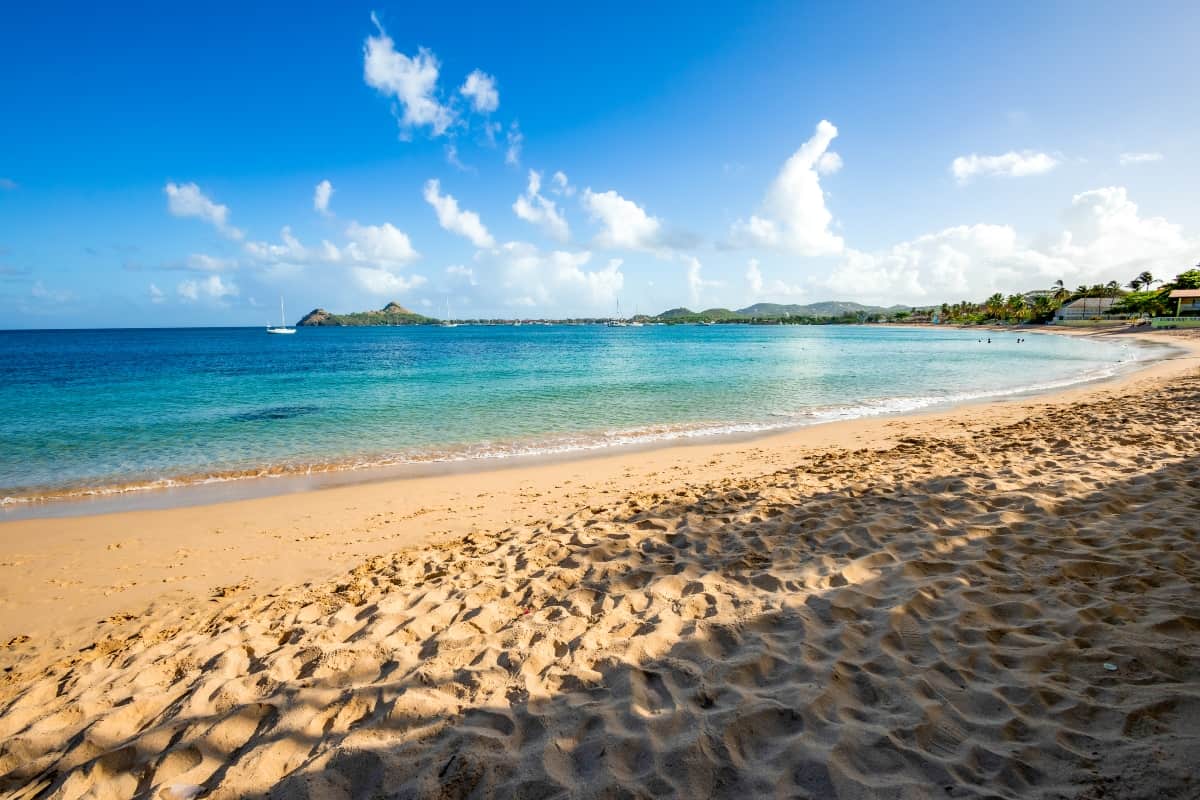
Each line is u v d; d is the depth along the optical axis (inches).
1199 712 100.9
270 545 266.2
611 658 133.4
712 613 154.5
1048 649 125.6
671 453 455.8
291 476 407.8
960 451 348.5
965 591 154.9
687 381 1048.8
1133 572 158.2
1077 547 179.0
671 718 110.7
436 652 142.6
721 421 621.0
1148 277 3971.5
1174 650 119.7
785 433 535.8
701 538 216.4
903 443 415.8
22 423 634.2
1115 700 107.1
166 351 2645.2
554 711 115.6
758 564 187.9
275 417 669.3
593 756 102.0
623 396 839.1
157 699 130.3
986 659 124.0
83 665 156.4
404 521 296.8
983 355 1776.6
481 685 125.8
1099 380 925.2
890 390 888.9
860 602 154.0
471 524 284.4
